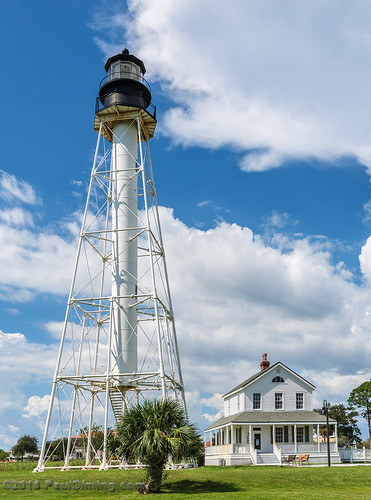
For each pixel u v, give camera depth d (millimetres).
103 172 38312
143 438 24734
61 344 34938
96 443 52406
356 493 26266
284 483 29531
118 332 35625
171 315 39375
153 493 25250
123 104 38656
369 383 67375
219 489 26891
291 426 49844
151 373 33281
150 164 41969
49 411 33906
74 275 36375
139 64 40812
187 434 25312
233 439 48094
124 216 37781
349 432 75500
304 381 51031
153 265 35719
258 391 50406
